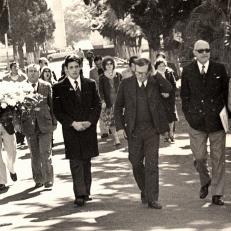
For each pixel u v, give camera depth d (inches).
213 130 372.5
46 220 355.9
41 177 474.6
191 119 377.7
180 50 916.6
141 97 368.2
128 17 1950.1
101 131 741.3
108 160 575.5
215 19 820.0
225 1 812.6
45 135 461.1
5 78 663.1
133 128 370.0
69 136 395.2
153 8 1226.6
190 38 879.1
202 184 391.5
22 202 419.8
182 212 356.5
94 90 399.9
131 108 369.4
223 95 374.9
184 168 508.4
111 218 350.0
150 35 1327.5
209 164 515.8
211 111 372.5
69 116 395.9
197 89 373.7
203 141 381.4
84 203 397.7
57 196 431.5
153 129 369.4
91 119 395.5
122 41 2834.6
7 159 497.0
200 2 1155.3
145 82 370.0
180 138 693.3
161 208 369.7
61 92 397.1
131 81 371.2
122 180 473.7
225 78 373.1
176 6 1192.2
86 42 1995.6
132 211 366.3
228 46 785.6
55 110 398.9
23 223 351.9
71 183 478.6
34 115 459.2
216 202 373.4
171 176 476.4
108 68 679.1
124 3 1274.6
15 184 492.1
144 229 319.0
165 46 1413.6
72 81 398.0
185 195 407.8
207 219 335.0
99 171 519.2
